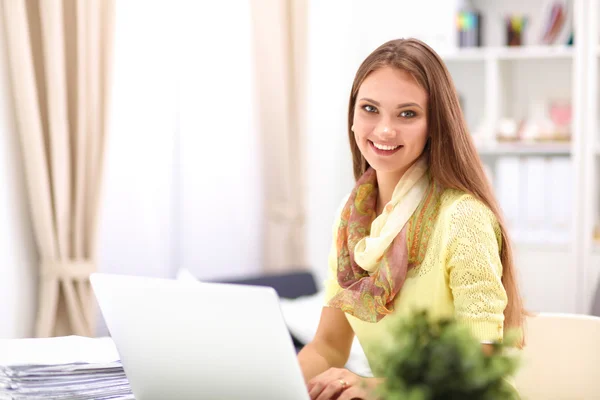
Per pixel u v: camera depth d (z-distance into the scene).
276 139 3.95
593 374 1.76
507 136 4.11
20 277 2.90
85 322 2.97
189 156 3.65
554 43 4.09
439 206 1.42
